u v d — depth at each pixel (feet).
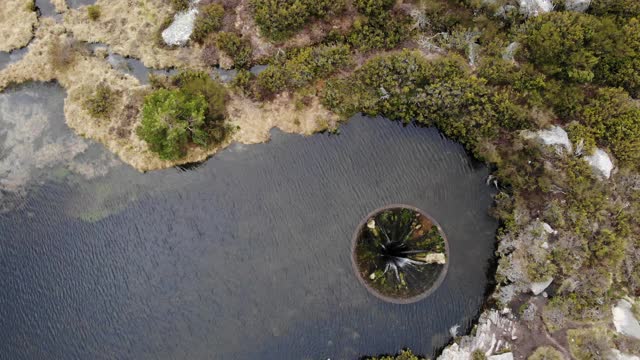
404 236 87.51
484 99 89.56
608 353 78.38
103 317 86.22
